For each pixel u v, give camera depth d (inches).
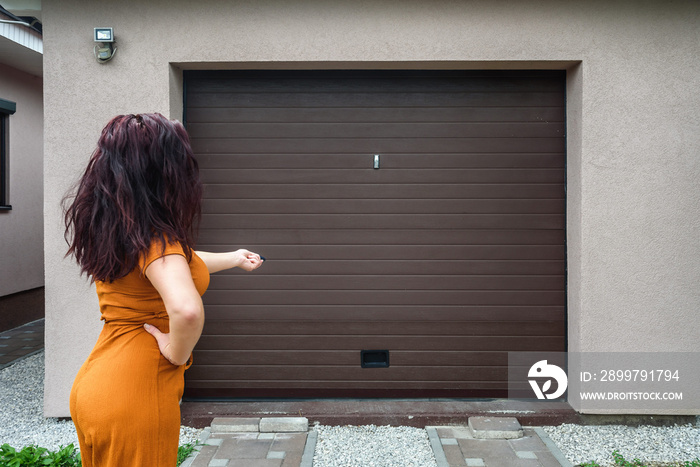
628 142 155.4
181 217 61.3
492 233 168.1
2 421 160.4
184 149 62.1
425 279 168.9
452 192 168.1
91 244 59.0
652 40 154.6
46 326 157.4
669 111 155.3
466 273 168.4
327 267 168.9
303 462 132.0
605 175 155.6
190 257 61.8
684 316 156.7
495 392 169.5
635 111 155.5
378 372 169.5
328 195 168.2
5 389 191.5
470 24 155.4
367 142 168.1
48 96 155.4
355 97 167.6
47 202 155.9
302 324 169.2
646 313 156.9
